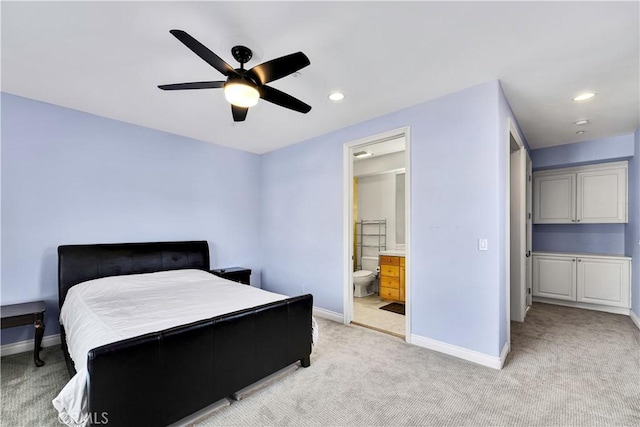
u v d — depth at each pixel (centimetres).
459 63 225
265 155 487
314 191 405
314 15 172
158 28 184
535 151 473
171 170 390
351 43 200
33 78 248
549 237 505
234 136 404
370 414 190
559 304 462
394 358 267
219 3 162
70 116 312
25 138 286
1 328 238
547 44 200
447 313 275
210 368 188
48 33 188
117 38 194
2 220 275
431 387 220
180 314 209
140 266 343
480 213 256
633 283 391
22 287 284
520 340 312
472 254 260
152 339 164
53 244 301
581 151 430
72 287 289
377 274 538
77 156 316
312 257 407
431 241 286
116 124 343
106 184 336
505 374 238
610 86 260
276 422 183
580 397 206
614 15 171
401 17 174
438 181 282
